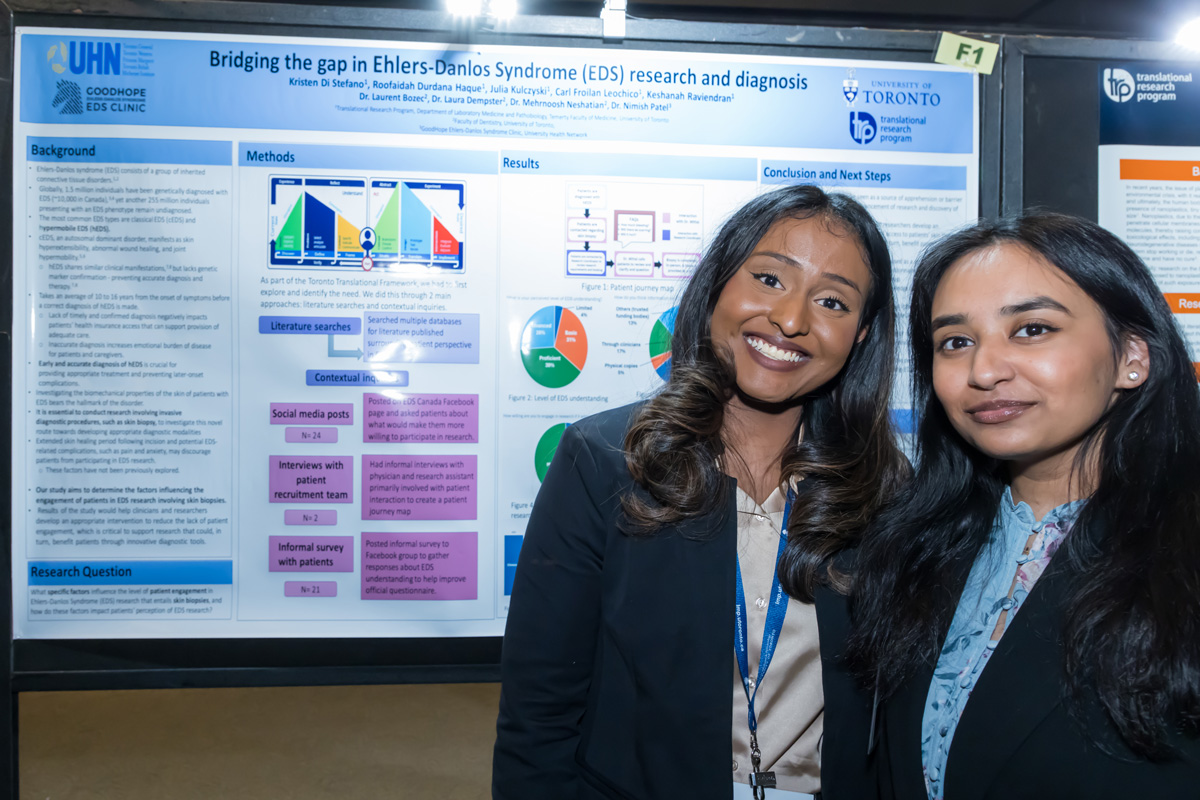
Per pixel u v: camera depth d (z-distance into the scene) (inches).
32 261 53.1
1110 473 29.9
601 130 56.2
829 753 35.7
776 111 57.2
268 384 54.6
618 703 37.2
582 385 56.6
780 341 36.4
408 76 55.0
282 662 54.9
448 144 55.4
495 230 55.8
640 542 37.4
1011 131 58.1
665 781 35.4
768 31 56.7
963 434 32.4
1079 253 29.6
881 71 57.8
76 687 53.6
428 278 55.5
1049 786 27.8
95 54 53.1
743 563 38.0
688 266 56.9
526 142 55.9
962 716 30.6
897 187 58.0
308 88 54.4
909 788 32.5
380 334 55.2
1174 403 29.4
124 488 53.9
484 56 55.5
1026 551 32.3
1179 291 58.8
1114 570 28.0
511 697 38.3
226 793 92.4
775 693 36.5
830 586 36.9
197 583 54.4
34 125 53.0
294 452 54.8
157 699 122.9
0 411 52.9
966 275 31.7
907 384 57.8
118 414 53.7
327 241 54.7
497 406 56.1
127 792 92.2
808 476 38.9
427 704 124.1
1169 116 58.9
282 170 54.3
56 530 53.6
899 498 38.2
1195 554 27.1
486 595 56.1
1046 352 29.3
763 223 37.6
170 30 53.6
